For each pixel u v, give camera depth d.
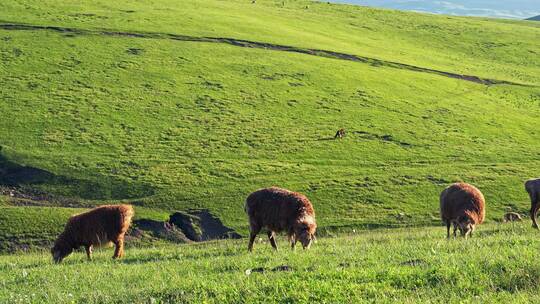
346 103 74.31
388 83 83.19
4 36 86.25
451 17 142.38
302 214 19.08
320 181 51.97
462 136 66.31
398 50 105.06
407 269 13.28
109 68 79.12
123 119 65.50
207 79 78.44
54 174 52.66
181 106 69.94
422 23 128.50
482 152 61.38
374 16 132.12
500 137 67.06
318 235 42.19
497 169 55.75
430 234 26.12
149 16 102.56
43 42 85.38
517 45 115.75
